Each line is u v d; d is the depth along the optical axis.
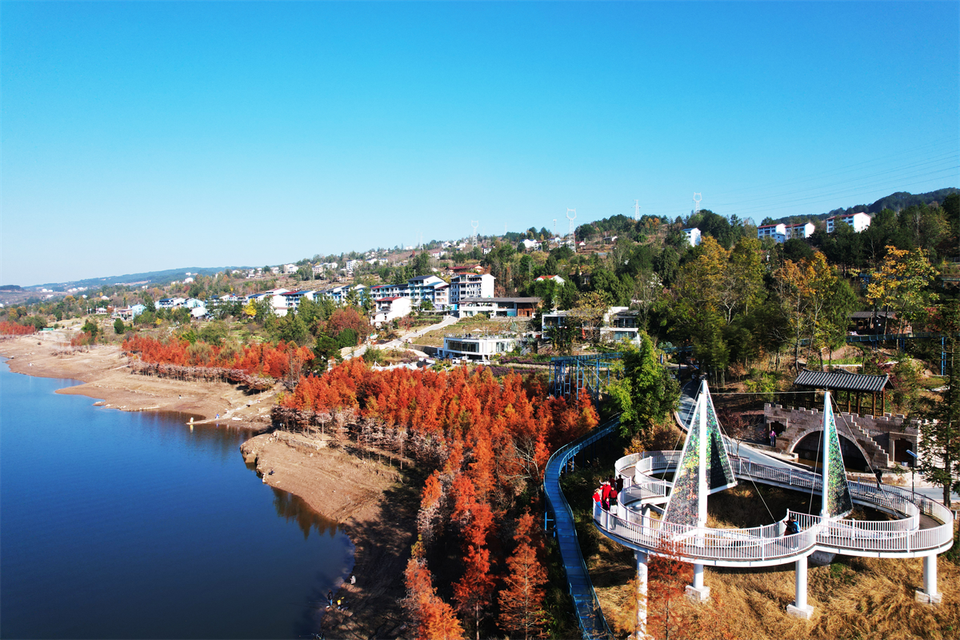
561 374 90.50
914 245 114.75
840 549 35.09
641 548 34.47
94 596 60.31
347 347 165.12
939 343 66.69
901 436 48.62
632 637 34.84
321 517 79.94
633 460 49.91
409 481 85.00
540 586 42.97
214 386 161.38
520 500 59.97
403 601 52.56
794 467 51.62
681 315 104.44
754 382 74.31
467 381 102.00
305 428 111.62
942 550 34.75
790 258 133.00
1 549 71.00
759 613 37.31
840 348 81.75
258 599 59.47
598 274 162.50
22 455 109.12
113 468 101.56
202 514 81.19
